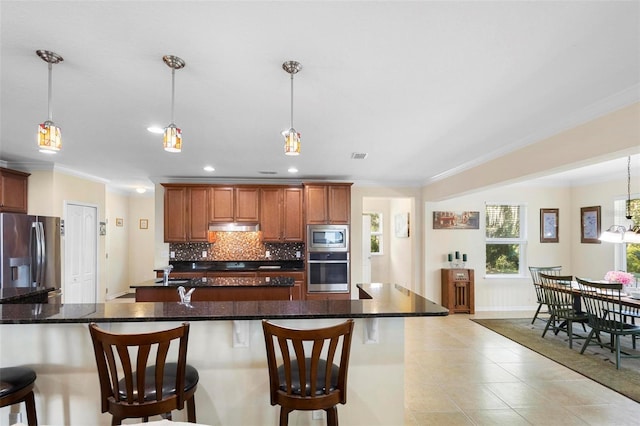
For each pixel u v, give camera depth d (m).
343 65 1.87
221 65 1.86
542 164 3.09
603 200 5.43
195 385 1.73
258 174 5.48
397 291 2.69
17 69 1.90
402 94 2.26
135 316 1.77
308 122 2.83
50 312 1.87
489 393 2.88
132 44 1.65
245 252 5.96
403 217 7.09
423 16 1.44
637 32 1.55
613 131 2.36
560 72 1.96
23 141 3.41
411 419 2.47
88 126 2.93
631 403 2.71
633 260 4.96
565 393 2.88
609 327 3.68
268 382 2.01
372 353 2.07
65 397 1.92
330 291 5.55
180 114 2.64
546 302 4.72
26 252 4.00
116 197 7.13
